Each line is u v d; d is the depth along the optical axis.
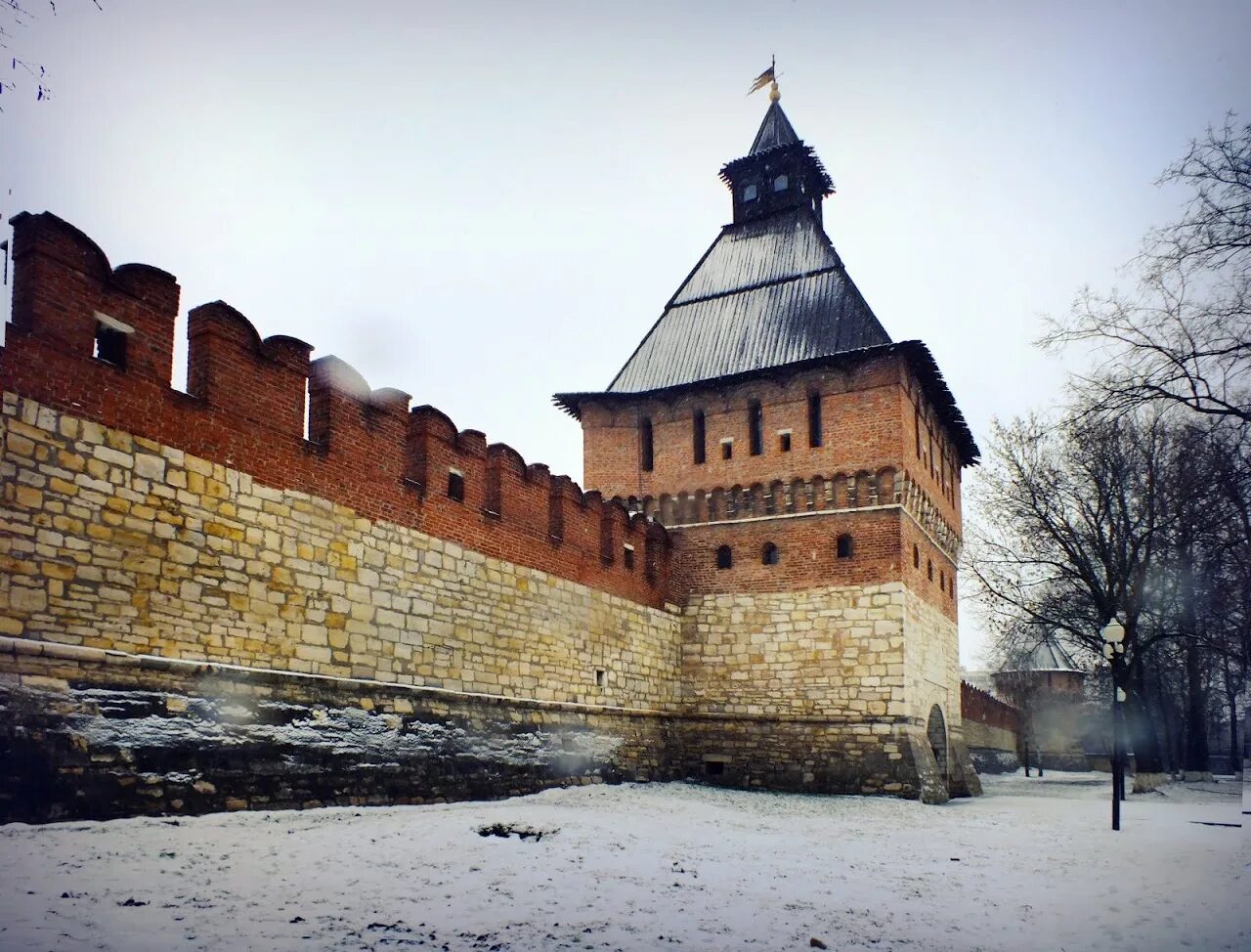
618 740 28.34
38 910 9.54
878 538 30.50
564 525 27.28
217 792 15.66
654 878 13.38
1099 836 20.05
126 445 15.52
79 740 13.88
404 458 21.55
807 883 13.77
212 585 16.62
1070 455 35.94
